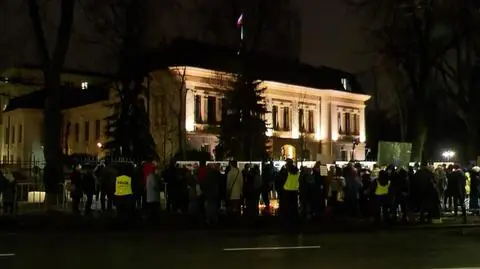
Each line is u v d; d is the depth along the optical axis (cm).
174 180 2328
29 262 1228
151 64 5262
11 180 2367
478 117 3578
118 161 2819
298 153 6300
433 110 4450
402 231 2036
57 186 2377
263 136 4916
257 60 5031
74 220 2081
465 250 1462
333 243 1620
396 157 2688
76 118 7000
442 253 1399
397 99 3772
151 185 2072
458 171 2386
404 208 2316
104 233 1888
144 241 1678
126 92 4572
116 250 1445
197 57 5538
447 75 3559
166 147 5381
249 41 4131
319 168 2316
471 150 3594
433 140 6406
